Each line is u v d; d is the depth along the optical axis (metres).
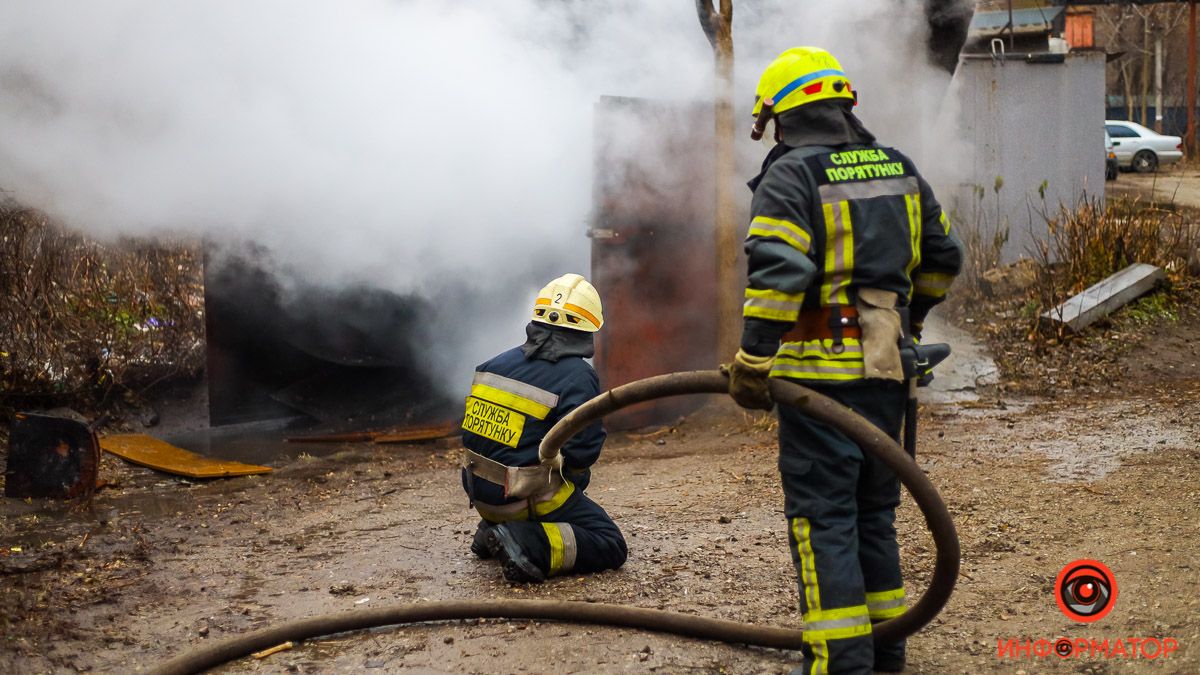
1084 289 8.37
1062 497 4.67
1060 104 9.48
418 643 3.31
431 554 4.24
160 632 3.47
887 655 2.98
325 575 4.01
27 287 6.44
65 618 3.59
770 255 2.60
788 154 2.78
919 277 2.96
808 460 2.77
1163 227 9.57
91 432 5.16
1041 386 7.05
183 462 5.85
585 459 3.86
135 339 6.84
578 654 3.20
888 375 2.72
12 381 6.41
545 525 3.84
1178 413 6.23
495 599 3.50
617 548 3.94
